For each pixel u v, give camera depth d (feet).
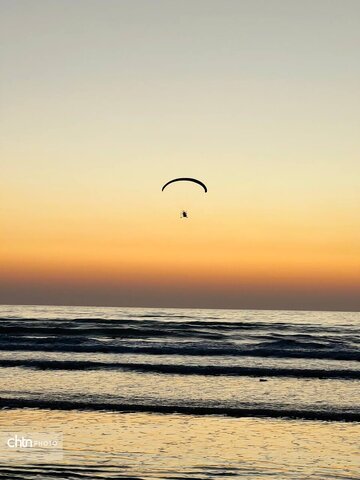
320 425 56.08
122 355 104.32
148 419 57.41
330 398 67.41
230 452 47.70
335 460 46.14
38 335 143.43
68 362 88.38
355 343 140.36
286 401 65.62
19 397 65.92
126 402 63.98
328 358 104.47
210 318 242.37
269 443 50.31
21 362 88.22
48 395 67.05
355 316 307.58
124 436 51.75
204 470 43.39
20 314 266.36
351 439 51.70
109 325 170.40
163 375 80.33
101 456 46.24
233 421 57.16
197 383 75.20
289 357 104.88
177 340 136.87
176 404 63.36
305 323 216.95
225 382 76.07
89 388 71.26
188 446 49.08
